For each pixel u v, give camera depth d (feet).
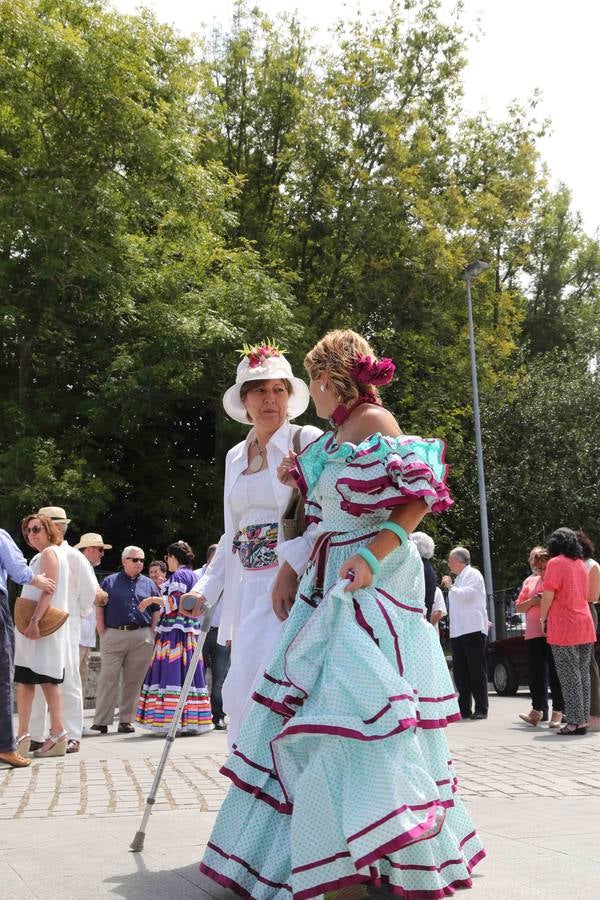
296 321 84.53
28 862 13.07
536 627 35.99
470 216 96.22
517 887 11.53
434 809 10.36
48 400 74.28
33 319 71.46
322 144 91.66
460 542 102.17
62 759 26.13
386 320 92.99
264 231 93.86
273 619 13.65
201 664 35.37
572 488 98.73
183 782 21.06
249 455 14.70
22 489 66.03
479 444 87.76
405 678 11.15
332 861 10.15
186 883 11.93
